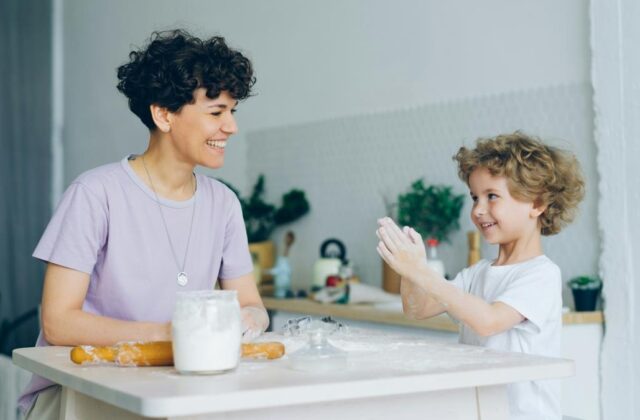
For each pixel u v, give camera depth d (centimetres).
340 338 163
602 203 259
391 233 156
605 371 255
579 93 270
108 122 523
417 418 132
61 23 573
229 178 438
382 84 347
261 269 377
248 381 115
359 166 357
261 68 416
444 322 253
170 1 478
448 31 318
